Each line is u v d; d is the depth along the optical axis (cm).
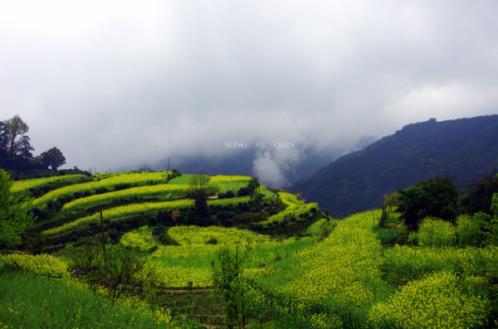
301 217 10981
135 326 3130
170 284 5762
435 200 5997
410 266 4778
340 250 5925
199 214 10550
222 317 4469
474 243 5206
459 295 3797
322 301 4206
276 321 4075
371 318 3716
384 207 7769
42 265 5156
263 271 5806
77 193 11475
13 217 5172
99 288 4059
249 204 11444
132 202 11131
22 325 2522
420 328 3462
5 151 16575
